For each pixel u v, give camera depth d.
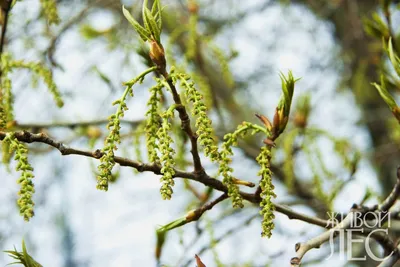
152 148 1.74
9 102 2.41
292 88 1.84
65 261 7.03
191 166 2.93
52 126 3.31
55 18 2.81
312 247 1.87
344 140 3.56
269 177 1.72
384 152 5.09
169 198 1.60
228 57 3.59
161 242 2.46
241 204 1.71
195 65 3.67
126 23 4.02
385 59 4.12
